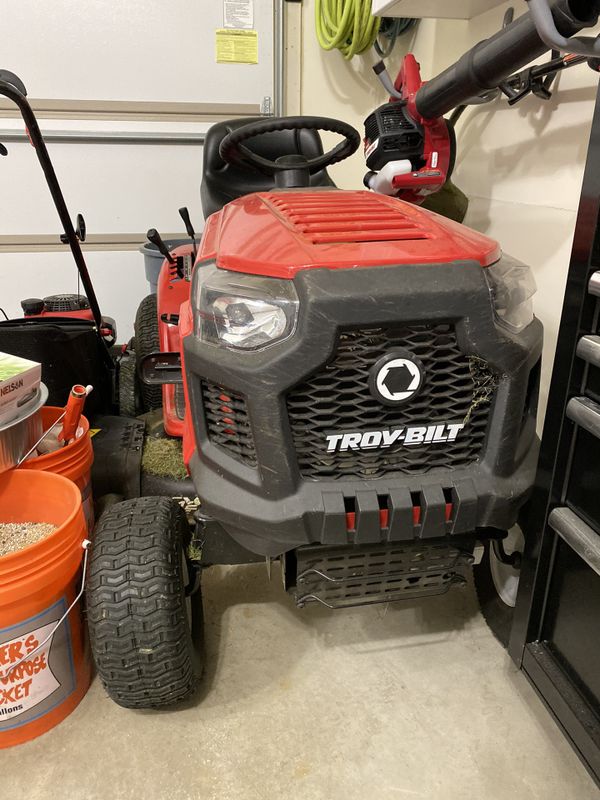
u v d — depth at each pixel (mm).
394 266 829
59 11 2354
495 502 901
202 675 1147
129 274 2764
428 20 2145
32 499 1131
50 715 1054
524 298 950
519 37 1089
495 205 1662
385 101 2646
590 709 925
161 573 940
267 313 831
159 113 2564
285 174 1321
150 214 2691
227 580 1423
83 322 1627
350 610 1339
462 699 1114
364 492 869
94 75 2459
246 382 831
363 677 1161
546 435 942
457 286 819
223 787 956
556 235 1411
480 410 909
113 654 928
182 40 2484
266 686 1141
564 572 980
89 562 983
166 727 1059
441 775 975
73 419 1203
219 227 1096
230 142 1272
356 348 831
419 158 1523
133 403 1837
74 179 2570
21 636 964
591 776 887
